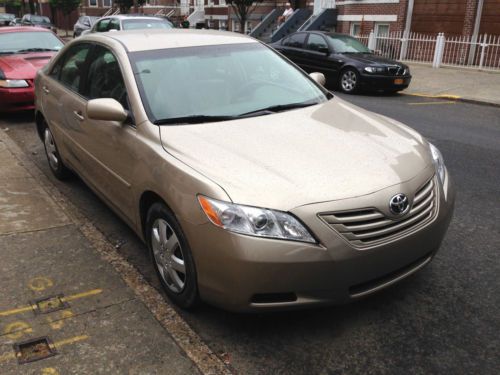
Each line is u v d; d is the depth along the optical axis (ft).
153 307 10.69
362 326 10.33
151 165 10.71
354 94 41.14
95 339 9.64
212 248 9.11
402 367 9.22
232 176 9.44
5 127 27.22
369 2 64.80
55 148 18.03
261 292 8.97
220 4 100.27
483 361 9.36
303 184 9.27
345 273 9.11
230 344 9.80
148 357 9.20
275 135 11.07
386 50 62.08
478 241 14.02
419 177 10.30
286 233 8.80
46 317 10.25
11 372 8.75
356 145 10.85
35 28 34.32
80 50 16.05
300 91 13.87
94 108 11.67
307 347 9.73
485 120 30.99
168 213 10.24
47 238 13.56
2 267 12.07
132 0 109.09
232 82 13.10
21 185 17.29
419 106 35.76
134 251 13.44
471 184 18.58
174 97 12.17
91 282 11.55
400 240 9.59
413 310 10.85
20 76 28.12
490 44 52.60
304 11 74.54
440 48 55.57
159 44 13.57
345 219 9.05
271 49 15.17
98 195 14.55
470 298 11.30
